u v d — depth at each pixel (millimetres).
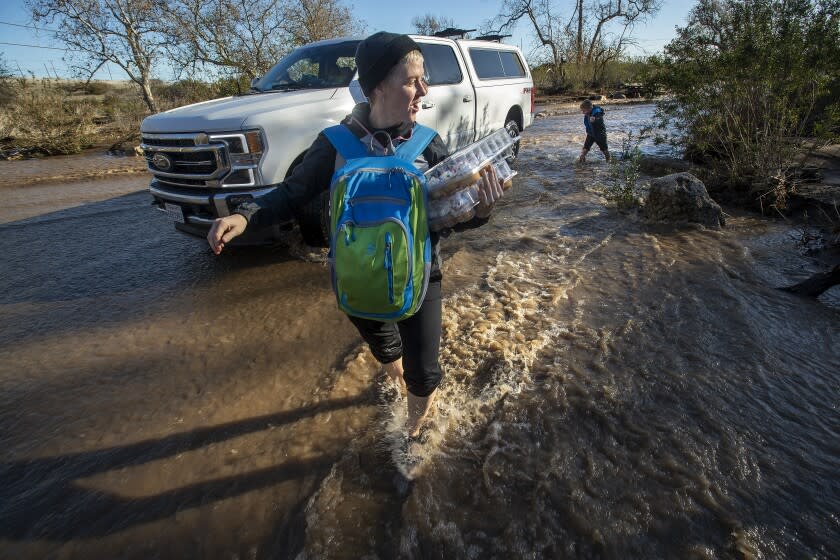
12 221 6926
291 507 2186
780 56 5570
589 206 6012
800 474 2197
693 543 1924
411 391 2230
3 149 14195
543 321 3494
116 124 16984
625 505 2096
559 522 2039
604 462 2314
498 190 1888
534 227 5398
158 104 19453
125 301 4281
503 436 2492
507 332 3371
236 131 4227
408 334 2068
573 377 2891
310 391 2947
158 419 2787
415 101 1896
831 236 4547
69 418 2838
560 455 2365
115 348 3541
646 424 2520
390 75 1820
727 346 3100
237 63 16469
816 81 5586
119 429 2727
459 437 2512
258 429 2664
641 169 7797
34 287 4648
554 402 2703
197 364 3301
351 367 3121
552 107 21547
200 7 16516
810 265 4121
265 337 3578
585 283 4031
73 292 4504
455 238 5180
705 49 6375
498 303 3775
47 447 2617
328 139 1925
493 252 4781
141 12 17312
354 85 5086
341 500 2195
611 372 2920
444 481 2260
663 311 3527
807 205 5371
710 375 2848
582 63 32250
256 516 2152
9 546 2076
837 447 2332
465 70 6914
